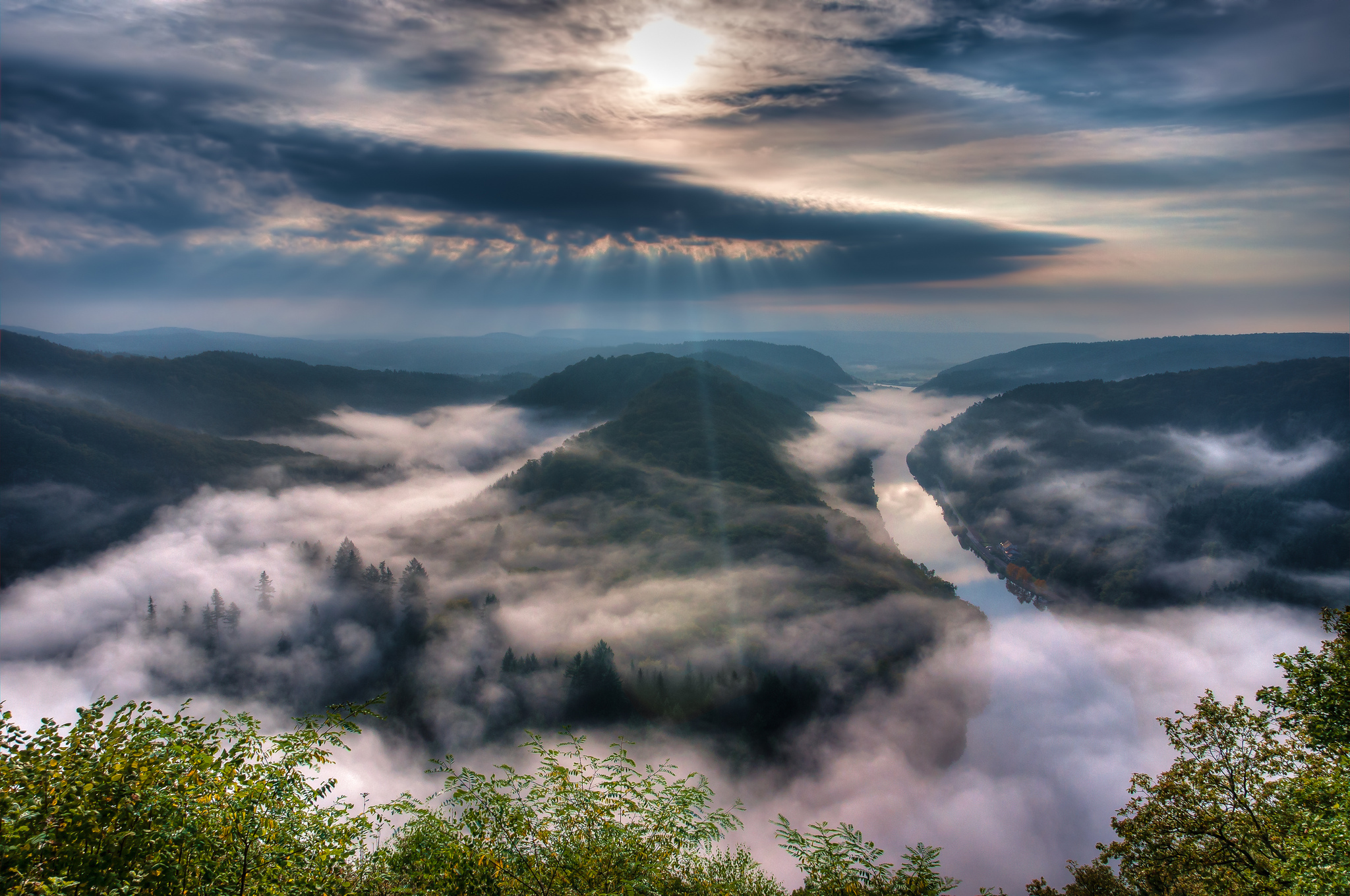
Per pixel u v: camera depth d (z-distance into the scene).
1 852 12.33
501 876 17.91
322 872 16.62
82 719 15.32
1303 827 24.50
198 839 14.67
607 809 19.53
